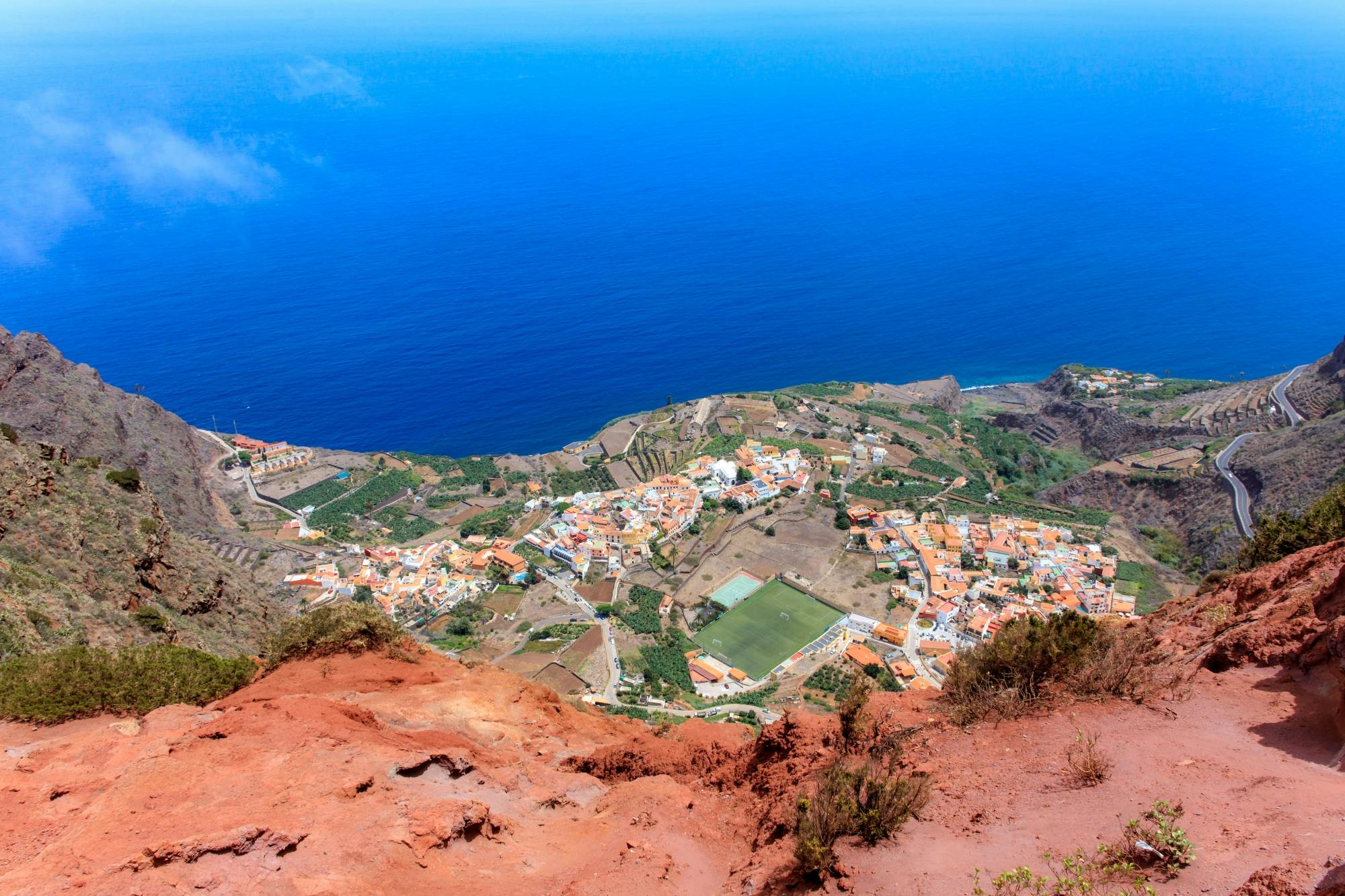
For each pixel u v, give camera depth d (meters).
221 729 15.02
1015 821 12.58
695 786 18.91
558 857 14.35
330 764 14.27
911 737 16.72
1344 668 13.58
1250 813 11.20
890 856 12.37
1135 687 16.48
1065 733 15.30
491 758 18.42
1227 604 21.45
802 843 12.47
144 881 10.39
